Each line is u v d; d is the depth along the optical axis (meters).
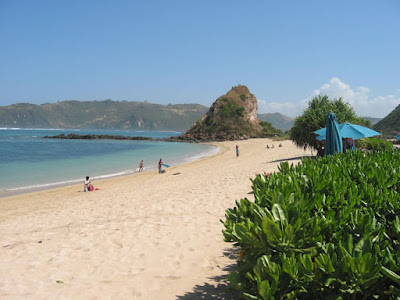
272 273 2.65
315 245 2.93
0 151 47.06
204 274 4.80
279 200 3.35
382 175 4.46
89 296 4.19
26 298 4.16
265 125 131.00
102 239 6.68
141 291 4.31
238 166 23.12
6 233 7.83
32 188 19.11
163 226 7.46
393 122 80.12
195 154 46.88
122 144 76.44
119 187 17.75
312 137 21.75
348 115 21.80
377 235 2.88
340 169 5.04
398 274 2.46
